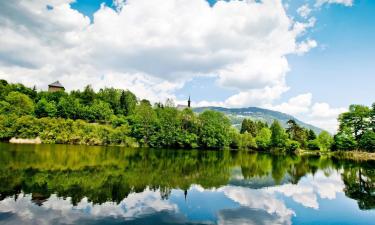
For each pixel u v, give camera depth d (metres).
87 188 32.75
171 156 80.44
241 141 139.38
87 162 54.06
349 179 47.56
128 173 44.34
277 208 28.34
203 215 25.03
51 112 123.19
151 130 118.50
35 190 30.58
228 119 140.38
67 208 25.08
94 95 172.00
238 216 25.16
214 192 34.47
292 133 151.75
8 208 24.25
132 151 88.12
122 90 186.62
